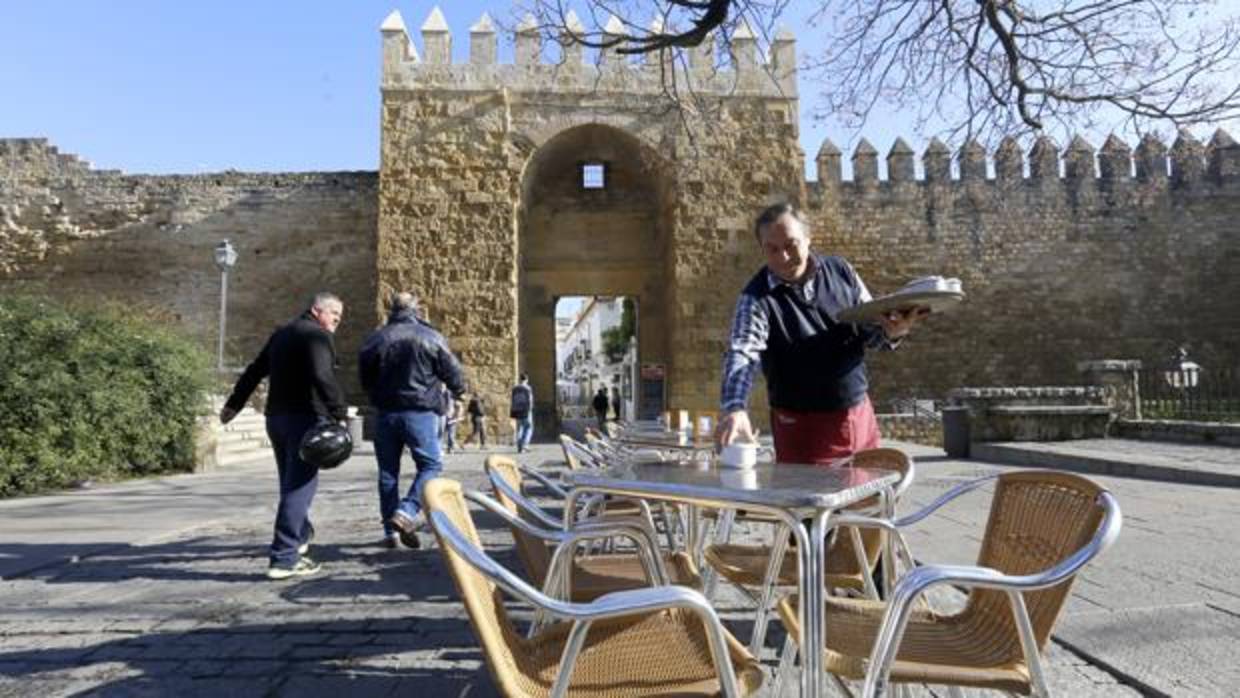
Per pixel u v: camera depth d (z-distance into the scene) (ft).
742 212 67.15
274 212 80.18
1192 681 8.96
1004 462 38.24
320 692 9.53
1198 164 83.61
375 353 18.81
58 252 78.89
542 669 6.75
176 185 80.33
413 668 10.41
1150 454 33.06
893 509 9.51
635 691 6.23
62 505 27.71
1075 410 41.70
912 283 8.84
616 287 76.74
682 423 27.63
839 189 82.58
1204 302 81.51
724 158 67.62
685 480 8.18
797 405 11.35
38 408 30.86
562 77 67.46
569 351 274.16
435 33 67.36
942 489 27.76
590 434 24.31
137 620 12.78
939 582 5.80
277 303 78.95
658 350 75.72
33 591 14.83
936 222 82.43
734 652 6.68
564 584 8.98
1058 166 83.56
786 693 7.61
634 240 77.20
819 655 6.43
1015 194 82.99
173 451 40.73
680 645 7.13
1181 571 14.25
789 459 11.43
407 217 65.26
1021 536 7.40
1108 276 81.92
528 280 76.28
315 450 15.55
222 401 46.06
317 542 20.08
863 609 8.24
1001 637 7.04
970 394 42.34
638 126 67.36
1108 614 11.64
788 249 10.80
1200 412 41.14
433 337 19.10
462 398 19.47
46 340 32.94
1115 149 83.61
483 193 65.82
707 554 10.91
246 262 79.41
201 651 11.15
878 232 82.12
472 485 32.78
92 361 34.81
